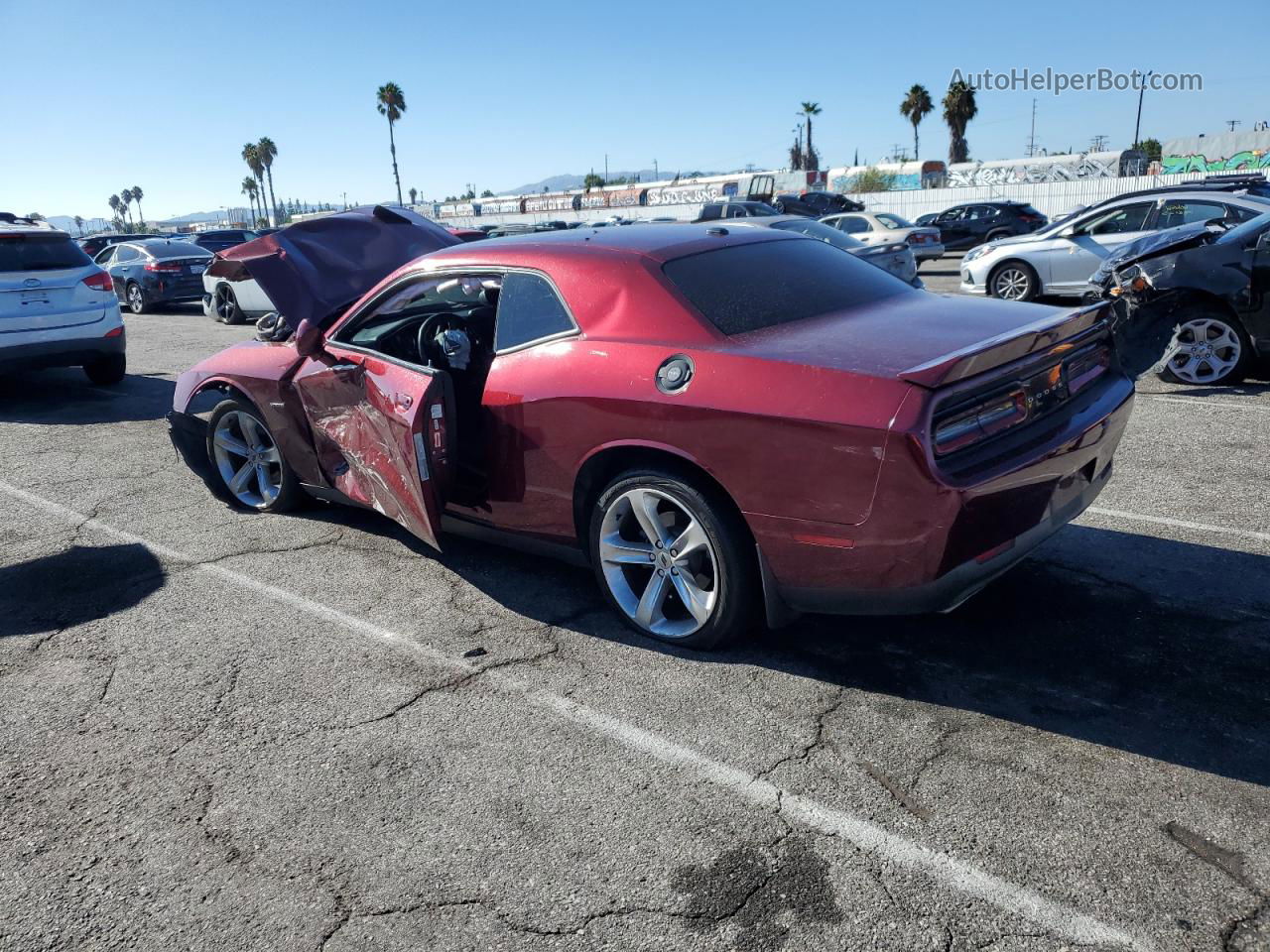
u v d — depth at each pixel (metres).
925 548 2.74
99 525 5.27
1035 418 3.02
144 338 14.14
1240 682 3.03
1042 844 2.36
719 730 2.95
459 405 4.32
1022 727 2.86
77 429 7.82
